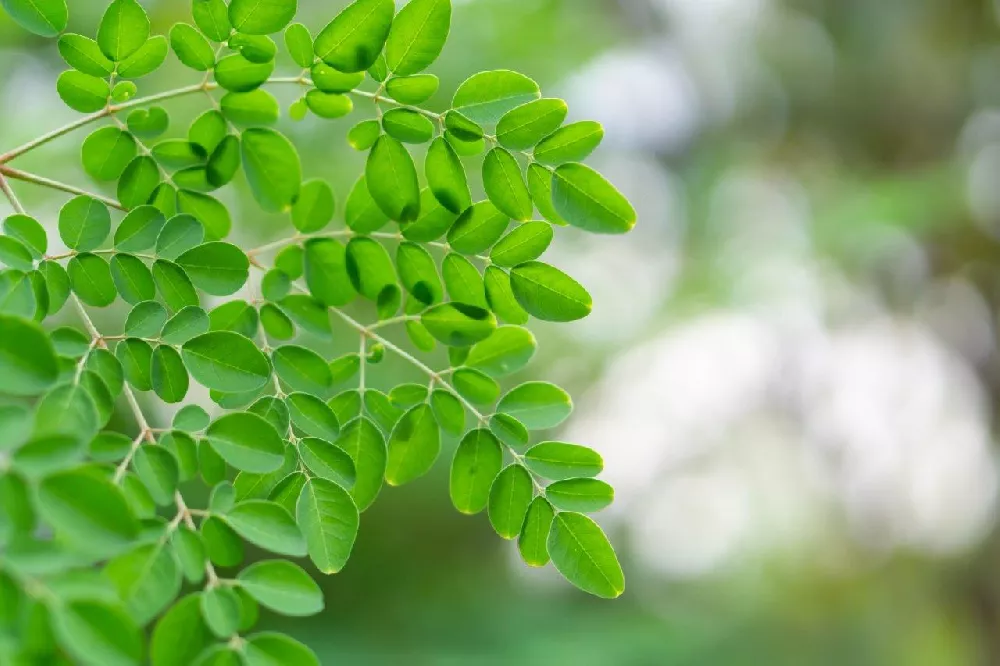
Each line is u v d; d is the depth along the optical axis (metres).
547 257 7.88
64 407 0.81
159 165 1.12
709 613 10.38
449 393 1.14
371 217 1.15
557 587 9.42
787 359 9.51
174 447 0.92
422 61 1.04
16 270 0.90
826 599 9.70
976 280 7.73
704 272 8.74
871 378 9.12
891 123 8.13
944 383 8.57
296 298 1.16
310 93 1.09
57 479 0.67
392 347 1.16
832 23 8.23
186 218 1.05
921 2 7.81
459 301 1.14
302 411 1.06
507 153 1.06
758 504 10.59
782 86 8.42
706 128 8.83
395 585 8.54
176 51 1.06
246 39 1.03
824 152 8.50
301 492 0.99
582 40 6.62
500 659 7.88
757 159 8.67
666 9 8.45
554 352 8.46
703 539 11.16
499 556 9.02
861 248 7.58
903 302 8.22
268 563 0.86
